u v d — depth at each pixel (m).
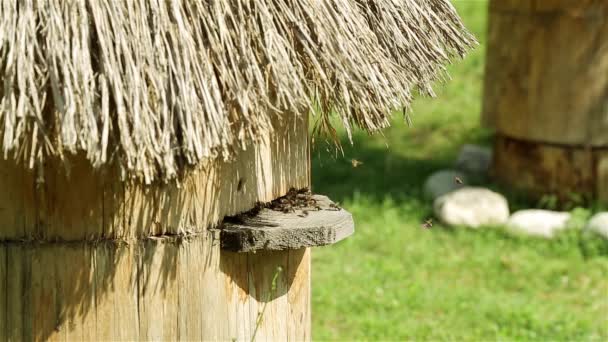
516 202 13.54
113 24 4.10
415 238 12.52
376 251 12.16
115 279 4.69
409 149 16.39
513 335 9.67
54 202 4.61
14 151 4.17
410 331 9.73
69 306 4.70
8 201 4.62
